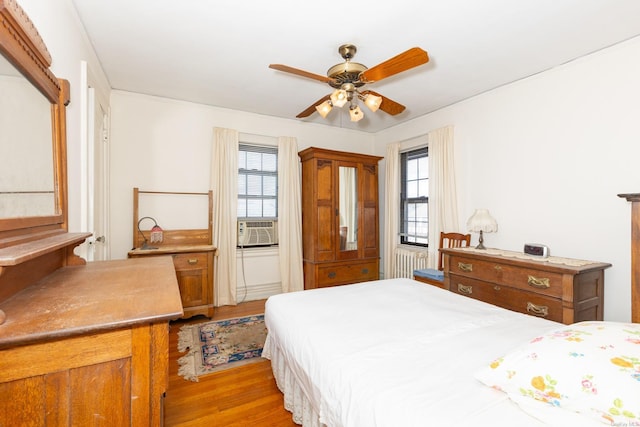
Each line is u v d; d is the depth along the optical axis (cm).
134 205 315
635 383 73
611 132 221
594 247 230
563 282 197
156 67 266
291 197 401
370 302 184
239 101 349
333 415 105
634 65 211
